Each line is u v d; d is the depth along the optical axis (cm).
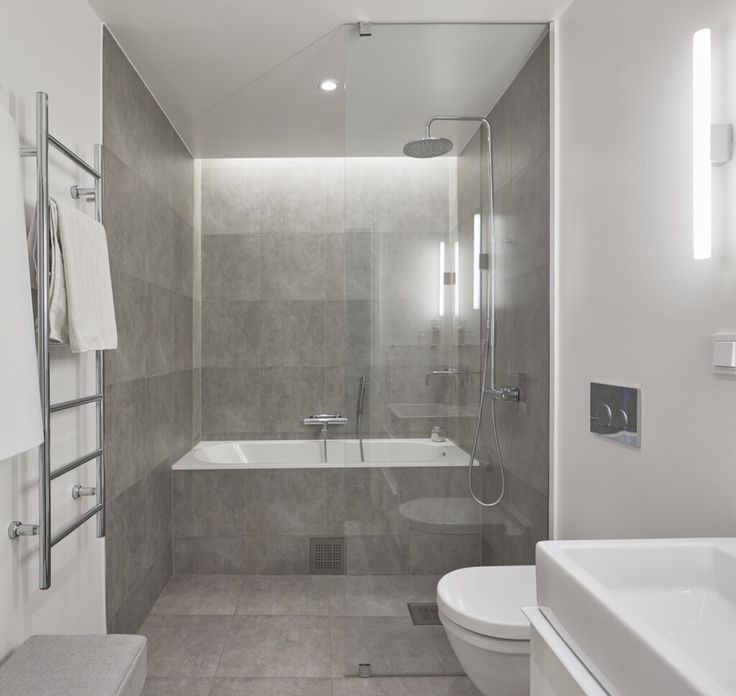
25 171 163
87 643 148
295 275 395
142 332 270
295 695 206
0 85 151
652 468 159
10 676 133
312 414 395
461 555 226
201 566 320
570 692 91
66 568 189
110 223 228
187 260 364
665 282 152
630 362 170
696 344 140
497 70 223
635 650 76
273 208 394
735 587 107
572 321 209
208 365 393
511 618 167
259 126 329
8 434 128
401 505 227
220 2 207
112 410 229
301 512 321
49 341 165
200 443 385
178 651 238
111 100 229
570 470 212
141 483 266
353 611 224
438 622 224
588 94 195
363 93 223
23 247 138
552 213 222
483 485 226
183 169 354
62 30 188
